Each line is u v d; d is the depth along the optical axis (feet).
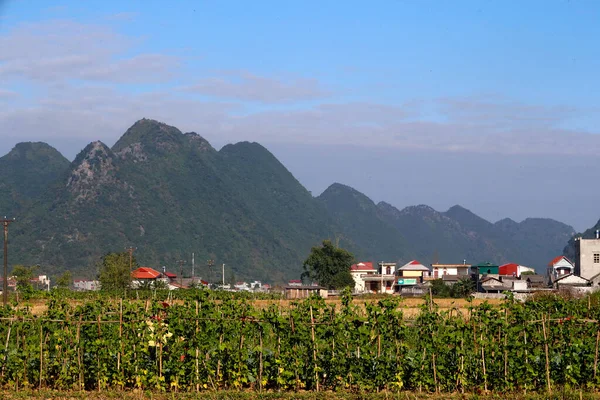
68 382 55.52
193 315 55.16
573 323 56.39
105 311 58.54
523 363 53.98
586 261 238.89
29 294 62.80
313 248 321.73
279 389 54.80
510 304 57.77
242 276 654.53
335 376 54.85
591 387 54.39
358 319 54.85
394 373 54.08
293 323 54.85
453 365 54.70
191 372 54.29
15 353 55.83
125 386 56.08
